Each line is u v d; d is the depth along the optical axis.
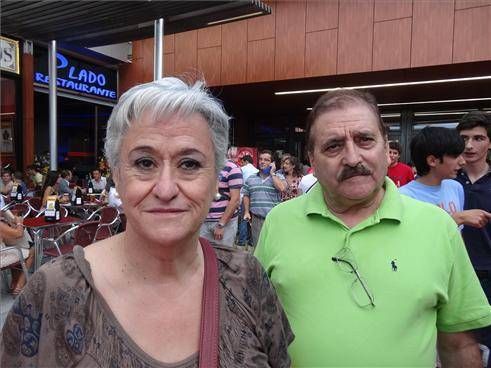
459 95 10.30
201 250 1.01
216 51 10.12
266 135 15.04
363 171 1.18
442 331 1.36
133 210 0.86
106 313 0.83
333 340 1.19
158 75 7.10
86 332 0.81
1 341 0.85
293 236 1.33
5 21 7.21
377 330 1.17
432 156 2.16
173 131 0.84
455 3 7.66
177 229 0.85
